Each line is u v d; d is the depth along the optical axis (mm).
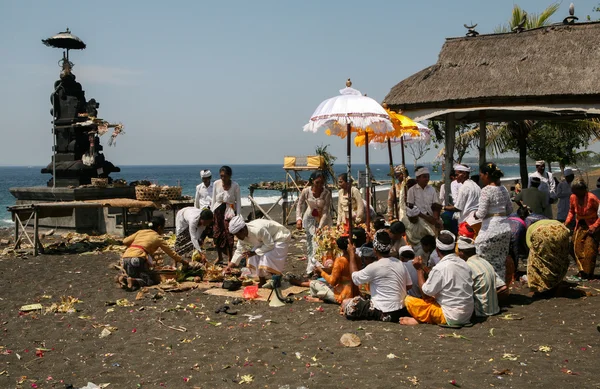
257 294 7785
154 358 5445
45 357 5566
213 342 5883
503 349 5285
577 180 8320
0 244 14250
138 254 8461
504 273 7293
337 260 7164
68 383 4867
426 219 8164
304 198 9047
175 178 123875
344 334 5723
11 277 9461
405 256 6957
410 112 10719
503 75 10172
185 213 10539
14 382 4914
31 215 12172
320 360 5195
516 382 4449
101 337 6160
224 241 10180
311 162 17266
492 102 9992
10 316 7098
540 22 18406
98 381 4898
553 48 10320
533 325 6074
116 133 16422
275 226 8156
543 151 22734
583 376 4531
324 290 7414
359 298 6625
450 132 11414
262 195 52094
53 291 8383
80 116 16719
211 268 9023
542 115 12750
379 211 19375
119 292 8250
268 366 5109
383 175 110125
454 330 6012
